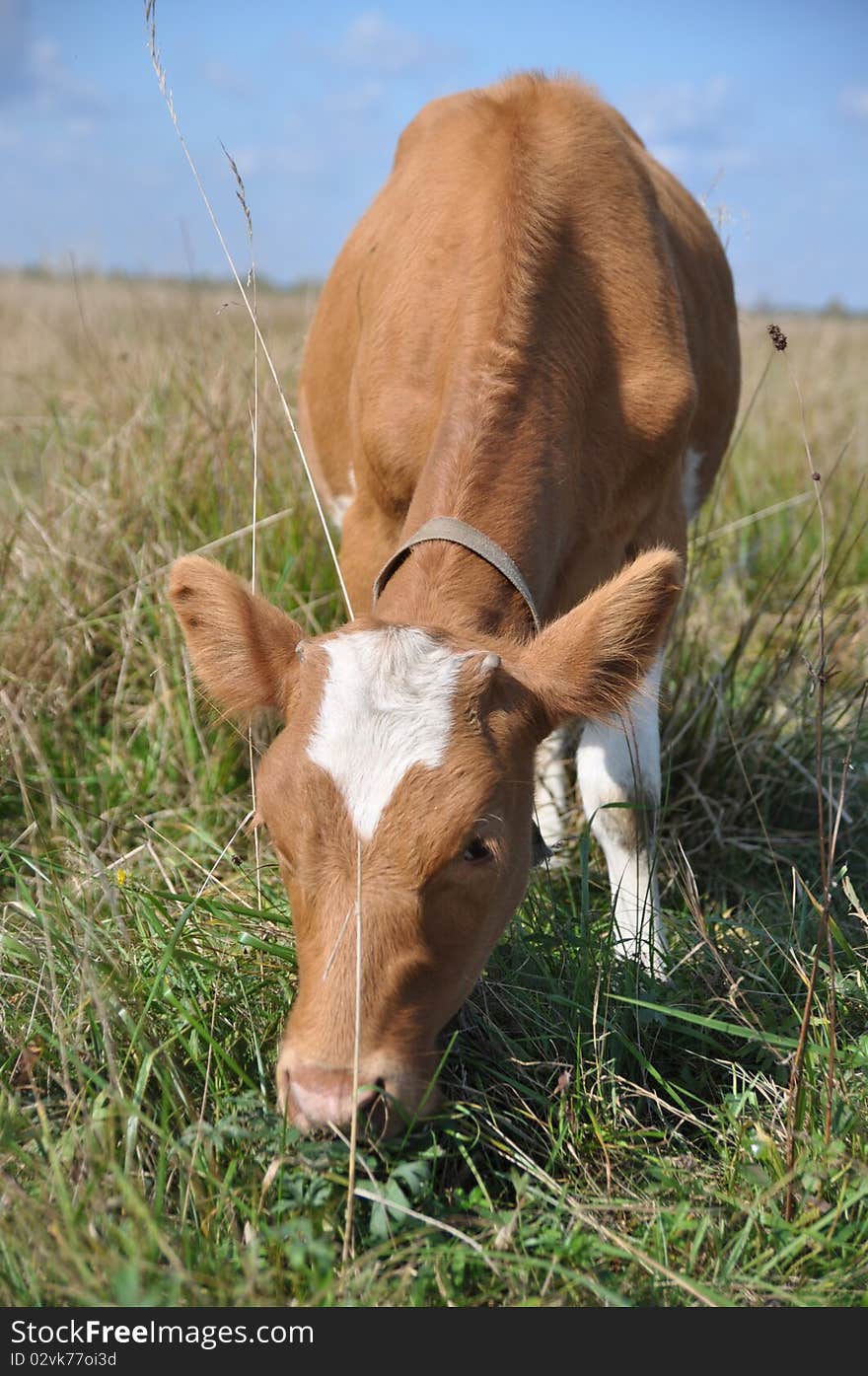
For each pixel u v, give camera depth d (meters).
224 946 3.18
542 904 3.46
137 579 4.76
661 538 3.94
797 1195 2.56
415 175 4.01
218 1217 2.37
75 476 5.49
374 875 2.33
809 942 3.43
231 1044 2.85
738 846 4.09
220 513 5.04
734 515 6.84
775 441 7.90
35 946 3.09
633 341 3.64
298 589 4.98
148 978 2.97
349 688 2.48
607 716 2.75
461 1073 2.91
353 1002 2.29
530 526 3.17
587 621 2.72
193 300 6.43
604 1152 2.69
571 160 3.65
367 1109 2.29
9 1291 2.16
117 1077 2.52
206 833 4.05
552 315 3.43
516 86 4.07
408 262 3.78
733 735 4.31
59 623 4.65
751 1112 2.88
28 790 4.05
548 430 3.31
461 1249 2.32
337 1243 2.41
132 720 4.53
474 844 2.43
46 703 4.45
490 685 2.58
